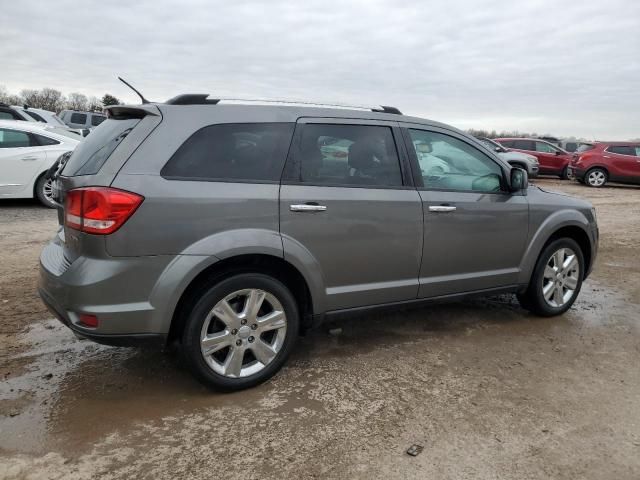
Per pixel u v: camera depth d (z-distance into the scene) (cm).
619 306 524
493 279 434
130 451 267
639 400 330
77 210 294
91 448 269
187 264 299
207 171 312
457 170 414
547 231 454
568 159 2092
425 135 402
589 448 278
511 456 269
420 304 402
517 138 2173
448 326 455
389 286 379
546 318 481
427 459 265
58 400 316
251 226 318
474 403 321
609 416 310
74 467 253
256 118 333
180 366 366
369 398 325
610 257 753
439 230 393
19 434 279
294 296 361
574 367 377
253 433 286
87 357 377
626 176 1812
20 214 895
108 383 339
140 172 294
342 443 278
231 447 272
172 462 259
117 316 289
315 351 396
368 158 370
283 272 348
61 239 341
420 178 391
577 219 473
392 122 386
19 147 932
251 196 317
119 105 324
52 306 315
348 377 353
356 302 368
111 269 286
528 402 324
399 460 264
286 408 312
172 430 287
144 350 391
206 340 314
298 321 349
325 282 352
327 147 354
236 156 322
